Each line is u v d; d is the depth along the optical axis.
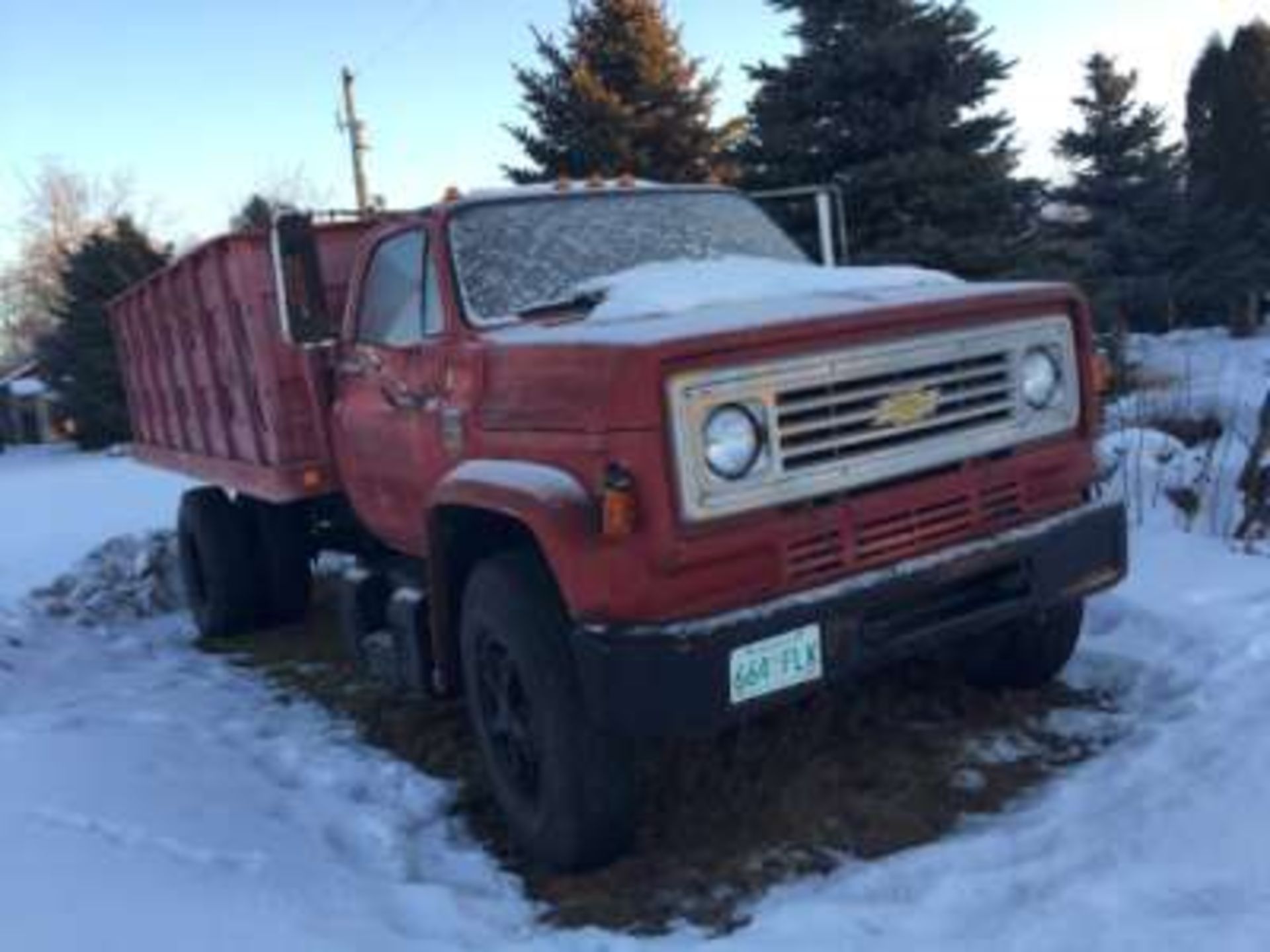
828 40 15.36
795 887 4.07
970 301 4.25
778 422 3.88
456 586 4.81
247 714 6.67
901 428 4.11
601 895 4.18
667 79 23.30
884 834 4.38
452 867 4.54
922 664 5.81
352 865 4.55
